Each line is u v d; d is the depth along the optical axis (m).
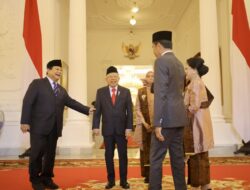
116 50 19.12
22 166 7.29
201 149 4.09
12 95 10.38
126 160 4.83
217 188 4.58
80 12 10.64
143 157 5.14
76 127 10.08
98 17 17.39
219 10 11.95
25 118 4.47
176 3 15.55
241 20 9.00
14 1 10.84
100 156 9.41
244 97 9.09
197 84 4.19
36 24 8.71
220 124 9.96
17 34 10.71
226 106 11.16
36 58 8.58
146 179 5.10
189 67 4.32
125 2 15.42
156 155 3.45
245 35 8.98
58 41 11.89
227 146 9.79
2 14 10.78
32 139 4.53
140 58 19.16
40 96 4.59
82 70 10.44
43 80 4.73
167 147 3.46
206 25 10.34
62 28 12.70
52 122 4.61
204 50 10.30
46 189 4.72
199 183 4.17
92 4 15.64
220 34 11.84
